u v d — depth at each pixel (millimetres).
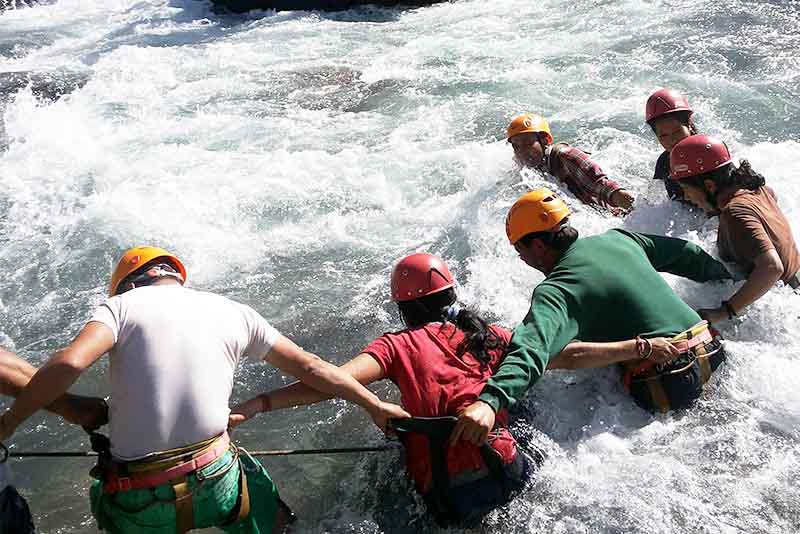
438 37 9867
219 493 3156
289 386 3580
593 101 7480
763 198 4402
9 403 4391
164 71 9398
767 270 4125
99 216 6137
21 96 8680
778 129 6656
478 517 3414
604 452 3723
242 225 5984
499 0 11195
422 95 8047
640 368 3902
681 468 3580
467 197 6023
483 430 3342
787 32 8641
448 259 5383
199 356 3131
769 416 3857
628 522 3332
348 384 3408
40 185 6660
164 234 5871
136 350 3078
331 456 3914
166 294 3223
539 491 3510
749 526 3291
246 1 12109
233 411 3438
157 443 3059
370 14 11422
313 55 9641
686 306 4008
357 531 3482
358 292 5176
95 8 13312
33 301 5266
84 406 3338
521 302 4848
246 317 3328
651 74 7922
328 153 6949
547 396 4059
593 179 5484
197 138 7426
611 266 3922
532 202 4043
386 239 5738
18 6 13422
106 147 7305
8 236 5984
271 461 3908
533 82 8055
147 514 3090
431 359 3566
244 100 8336
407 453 3541
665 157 5359
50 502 3715
